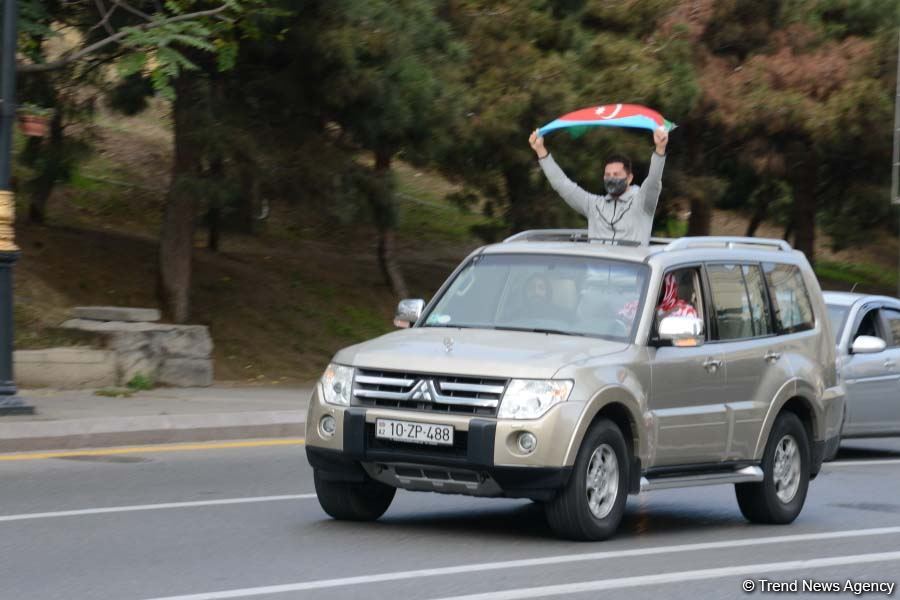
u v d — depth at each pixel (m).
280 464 42.12
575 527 27.56
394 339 29.16
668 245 31.42
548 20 87.00
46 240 82.00
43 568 24.61
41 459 40.91
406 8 70.12
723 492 39.88
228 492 35.59
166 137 125.62
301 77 67.88
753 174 120.75
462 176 89.44
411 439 27.03
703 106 98.38
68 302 70.06
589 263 30.59
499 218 98.19
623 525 32.16
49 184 81.31
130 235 92.69
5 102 45.28
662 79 85.56
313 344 82.62
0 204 44.97
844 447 56.34
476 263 31.70
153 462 41.38
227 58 55.88
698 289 31.42
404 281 103.56
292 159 68.12
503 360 27.12
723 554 28.06
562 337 29.08
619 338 29.16
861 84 100.00
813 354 34.69
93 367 57.94
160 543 27.48
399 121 69.00
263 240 104.19
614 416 28.55
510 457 26.47
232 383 70.31
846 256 167.88
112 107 76.06
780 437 33.16
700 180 98.44
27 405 45.97
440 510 33.38
